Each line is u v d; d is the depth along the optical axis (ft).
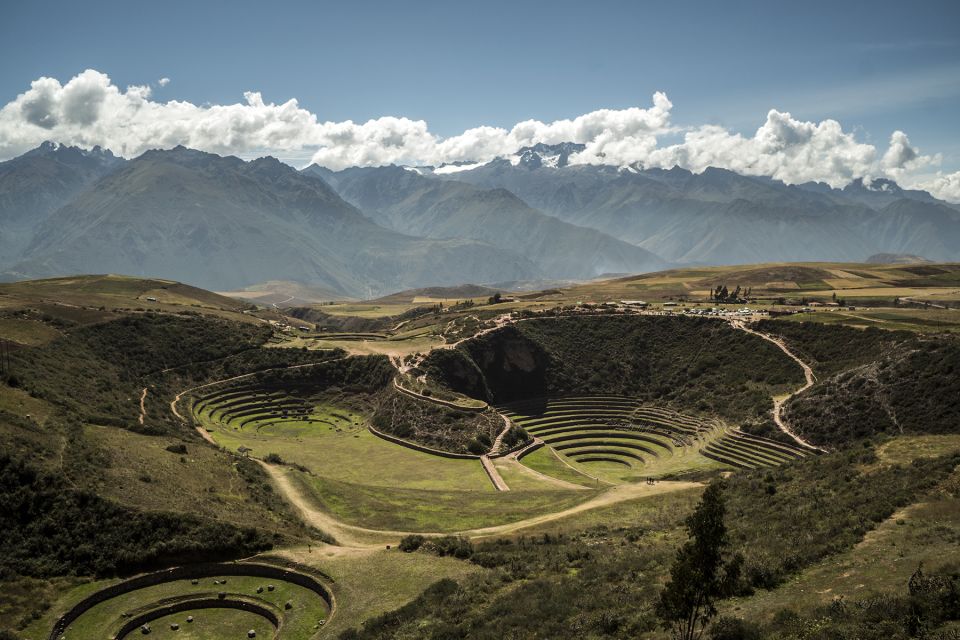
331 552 264.93
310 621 219.20
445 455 510.17
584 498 363.56
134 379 583.17
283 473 395.14
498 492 400.26
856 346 580.30
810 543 197.88
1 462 265.95
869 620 134.31
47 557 243.19
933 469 238.48
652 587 183.73
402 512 346.54
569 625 168.96
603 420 628.69
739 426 538.88
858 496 232.94
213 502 293.23
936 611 131.44
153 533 256.52
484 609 197.26
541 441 559.38
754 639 138.62
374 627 200.54
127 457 316.19
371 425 591.78
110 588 233.35
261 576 249.14
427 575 239.71
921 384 452.76
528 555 246.47
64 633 213.46
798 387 563.89
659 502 330.75
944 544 175.52
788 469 306.55
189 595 235.20
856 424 460.96
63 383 473.26
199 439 489.67
